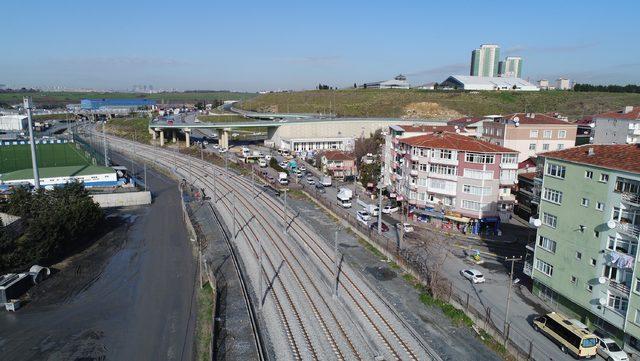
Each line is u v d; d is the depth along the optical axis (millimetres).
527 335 42125
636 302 37156
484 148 71562
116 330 45375
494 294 50969
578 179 42750
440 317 45281
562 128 90250
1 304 50219
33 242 60156
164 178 122938
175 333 44594
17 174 106250
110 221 83750
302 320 45031
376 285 53062
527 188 79500
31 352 41594
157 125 171375
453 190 74188
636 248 37344
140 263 63281
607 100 194000
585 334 38406
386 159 97375
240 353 39531
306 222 80125
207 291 52844
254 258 62375
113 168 117750
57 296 53031
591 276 41656
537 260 48656
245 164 138000
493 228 72875
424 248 65750
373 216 82875
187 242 71688
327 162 122562
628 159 39844
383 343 40875
